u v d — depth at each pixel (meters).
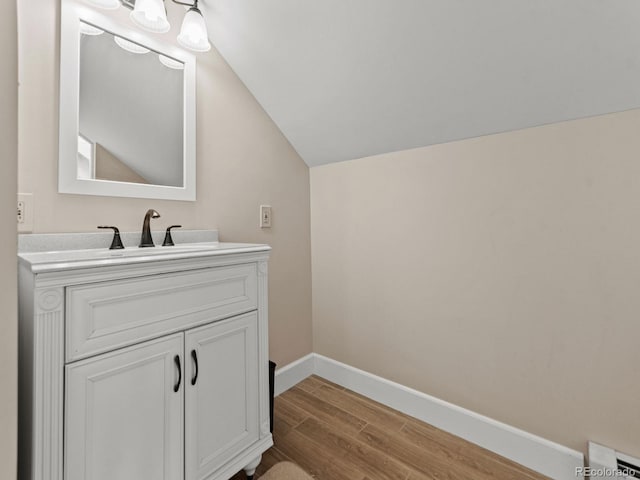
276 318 1.92
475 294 1.49
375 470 1.31
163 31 1.24
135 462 0.88
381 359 1.85
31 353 0.72
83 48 1.15
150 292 0.92
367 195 1.88
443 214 1.58
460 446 1.46
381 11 1.20
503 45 1.13
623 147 1.13
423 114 1.50
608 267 1.17
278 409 1.75
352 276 1.97
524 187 1.34
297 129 1.89
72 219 1.12
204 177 1.53
